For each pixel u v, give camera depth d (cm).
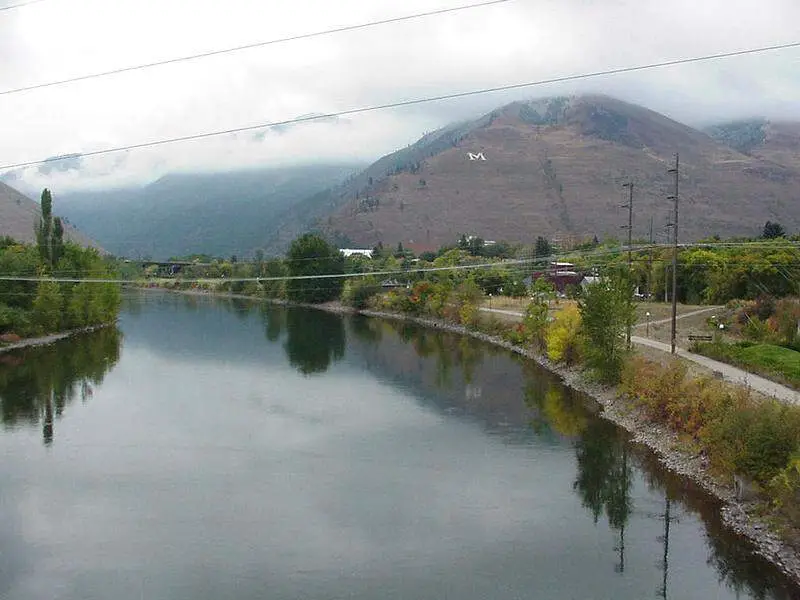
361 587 2652
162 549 2972
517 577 2722
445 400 5506
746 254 8888
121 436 4569
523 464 3981
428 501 3469
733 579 2681
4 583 2703
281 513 3331
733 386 4103
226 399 5609
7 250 10244
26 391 5875
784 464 3056
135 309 12800
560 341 6456
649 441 4231
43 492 3597
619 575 2727
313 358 7469
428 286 10994
